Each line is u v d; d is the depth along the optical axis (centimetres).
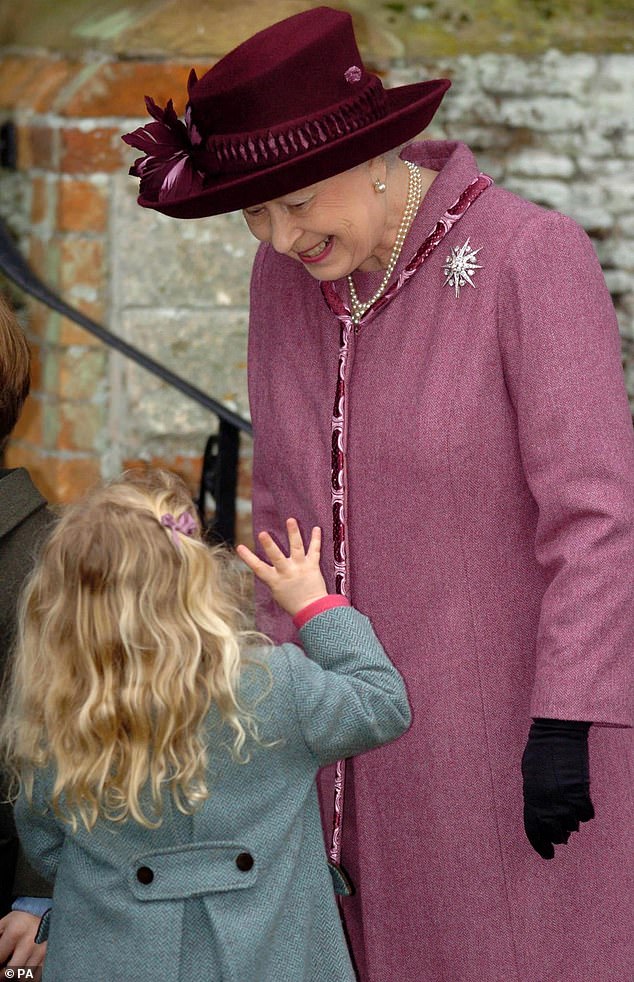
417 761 505
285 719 452
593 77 947
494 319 483
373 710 463
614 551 462
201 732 442
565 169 959
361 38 934
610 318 485
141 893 442
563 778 457
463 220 496
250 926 442
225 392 971
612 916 512
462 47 941
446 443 487
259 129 470
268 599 566
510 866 498
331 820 538
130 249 948
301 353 537
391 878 520
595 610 460
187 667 438
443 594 497
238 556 508
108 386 973
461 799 499
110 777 438
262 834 449
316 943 468
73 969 444
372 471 507
